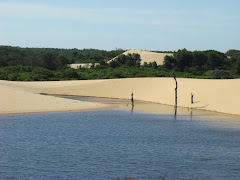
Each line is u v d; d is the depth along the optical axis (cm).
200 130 3969
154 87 8556
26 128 3931
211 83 7788
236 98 5984
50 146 3095
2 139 3338
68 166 2536
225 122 4541
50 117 4791
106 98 8256
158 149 3059
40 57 18950
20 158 2711
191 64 17612
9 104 5597
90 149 3017
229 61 18150
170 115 5219
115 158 2753
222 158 2806
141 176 2361
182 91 7469
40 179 2269
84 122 4444
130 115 5166
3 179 2259
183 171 2478
